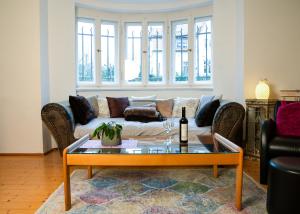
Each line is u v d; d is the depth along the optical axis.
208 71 4.90
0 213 2.10
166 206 2.19
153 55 5.21
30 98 3.90
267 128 2.72
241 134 3.66
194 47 4.96
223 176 2.92
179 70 5.15
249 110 3.74
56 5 4.30
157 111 4.23
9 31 3.83
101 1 4.79
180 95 5.04
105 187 2.61
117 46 5.15
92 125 3.66
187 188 2.58
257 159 3.61
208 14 4.77
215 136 2.91
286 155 2.58
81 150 2.29
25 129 3.92
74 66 4.52
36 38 3.85
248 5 3.84
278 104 3.26
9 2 3.82
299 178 1.88
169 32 5.11
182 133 2.62
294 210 1.91
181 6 4.82
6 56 3.86
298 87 3.84
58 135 3.51
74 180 2.82
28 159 3.72
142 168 3.25
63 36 4.38
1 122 3.91
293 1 3.80
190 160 2.12
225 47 4.43
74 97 3.73
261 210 2.12
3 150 3.94
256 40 3.85
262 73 3.87
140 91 5.10
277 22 3.83
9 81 3.88
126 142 2.74
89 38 4.98
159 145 2.57
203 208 2.15
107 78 5.16
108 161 2.13
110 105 4.39
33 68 3.87
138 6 4.94
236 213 2.06
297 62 3.83
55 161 3.61
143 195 2.42
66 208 2.13
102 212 2.09
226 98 4.46
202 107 3.67
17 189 2.61
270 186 2.05
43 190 2.58
